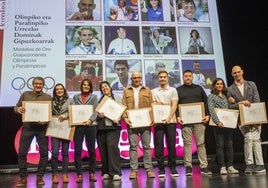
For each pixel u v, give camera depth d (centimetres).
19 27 561
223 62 596
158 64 578
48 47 561
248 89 460
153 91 457
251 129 454
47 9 574
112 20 585
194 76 581
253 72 655
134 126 430
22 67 549
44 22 569
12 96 539
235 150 644
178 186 353
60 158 559
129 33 583
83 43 570
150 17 594
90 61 565
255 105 454
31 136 417
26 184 408
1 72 543
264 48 662
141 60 576
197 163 610
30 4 572
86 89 440
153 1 600
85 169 588
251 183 354
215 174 445
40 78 430
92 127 428
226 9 662
